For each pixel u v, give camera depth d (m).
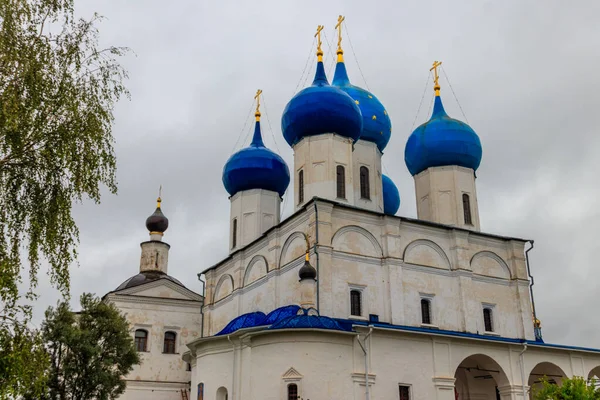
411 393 33.69
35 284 19.80
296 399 31.03
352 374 32.16
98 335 39.97
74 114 20.61
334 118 42.44
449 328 40.06
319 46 47.44
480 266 42.94
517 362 38.31
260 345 33.03
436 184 47.34
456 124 48.34
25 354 18.53
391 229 40.00
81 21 22.03
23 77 19.78
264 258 42.72
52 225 20.06
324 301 36.06
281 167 48.75
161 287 56.25
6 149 19.20
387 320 38.09
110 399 41.16
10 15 20.11
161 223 61.84
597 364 41.75
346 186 42.06
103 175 21.42
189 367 54.75
